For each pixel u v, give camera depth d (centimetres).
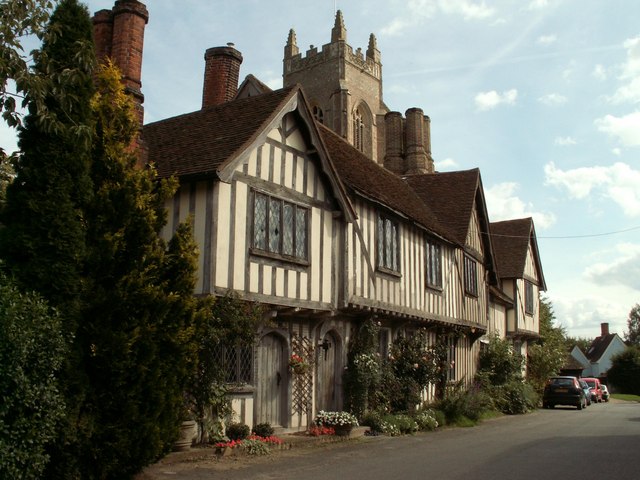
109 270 687
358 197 1318
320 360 1229
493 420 1764
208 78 1473
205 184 947
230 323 916
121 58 1016
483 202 2211
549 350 3108
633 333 7869
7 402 554
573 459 941
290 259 1078
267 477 758
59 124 636
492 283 2303
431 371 1508
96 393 653
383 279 1391
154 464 781
